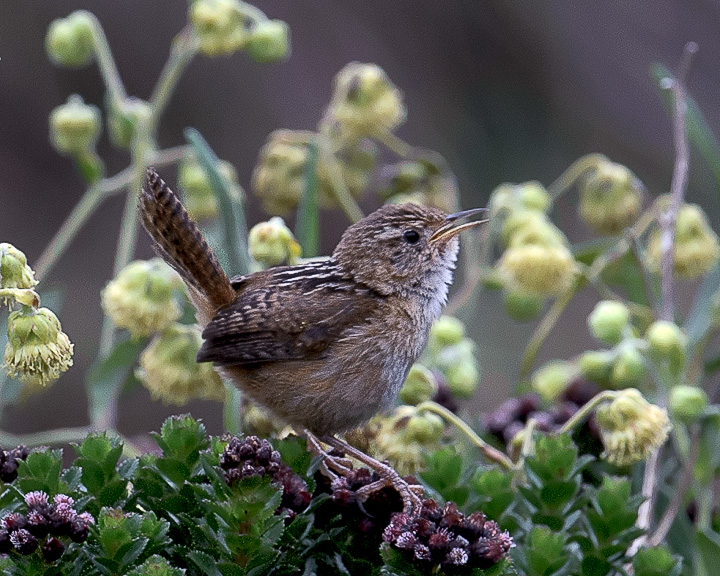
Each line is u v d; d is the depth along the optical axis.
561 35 18.28
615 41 18.27
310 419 8.59
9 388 9.89
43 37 18.39
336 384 8.50
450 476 7.11
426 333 9.02
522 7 18.33
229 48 10.30
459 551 5.89
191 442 6.50
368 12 18.77
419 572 5.99
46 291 10.35
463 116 18.22
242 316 8.41
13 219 18.14
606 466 8.78
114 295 9.03
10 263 6.38
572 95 18.17
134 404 16.62
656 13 18.25
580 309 16.83
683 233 10.28
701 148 10.38
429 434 8.15
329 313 8.52
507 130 18.16
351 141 10.92
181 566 6.29
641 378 9.09
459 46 18.48
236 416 9.05
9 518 5.83
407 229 8.94
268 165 10.96
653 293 9.86
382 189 11.27
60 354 6.43
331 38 18.70
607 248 10.94
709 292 10.00
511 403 9.27
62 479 6.35
